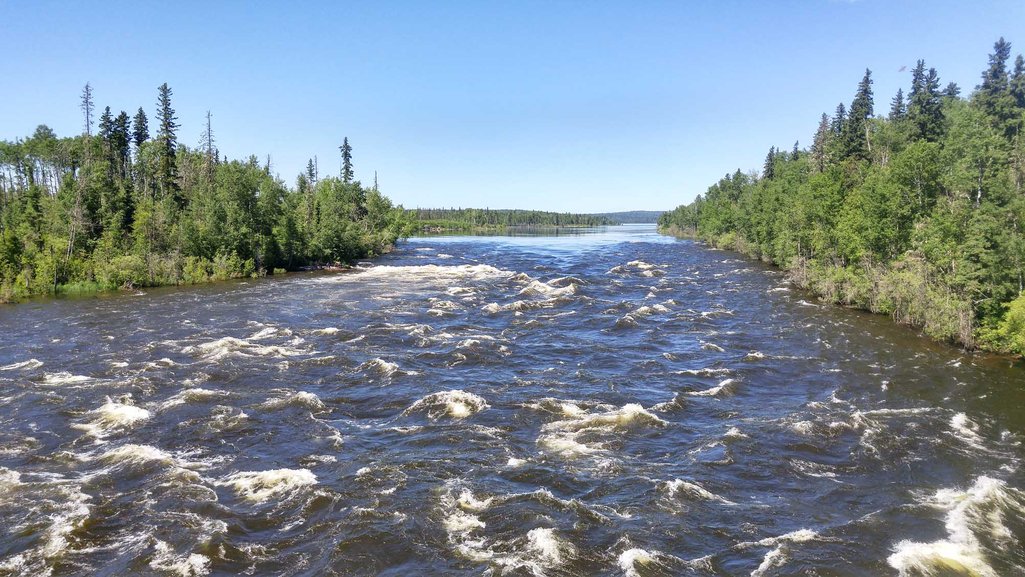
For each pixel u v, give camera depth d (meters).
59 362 36.50
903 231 54.38
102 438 25.42
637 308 55.00
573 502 20.05
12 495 20.55
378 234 123.12
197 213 85.31
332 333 44.34
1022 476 22.39
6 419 27.34
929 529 18.75
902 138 86.56
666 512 19.59
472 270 87.50
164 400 30.02
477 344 40.94
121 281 69.94
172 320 49.53
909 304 47.53
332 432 26.25
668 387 32.88
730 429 26.67
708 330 46.88
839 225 63.41
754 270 86.94
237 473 22.36
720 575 16.33
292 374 34.59
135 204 82.12
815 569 16.56
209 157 113.69
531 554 17.19
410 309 54.94
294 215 94.38
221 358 37.53
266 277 81.19
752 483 21.86
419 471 22.41
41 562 16.83
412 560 16.97
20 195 88.75
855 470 23.02
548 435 26.00
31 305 57.75
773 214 96.12
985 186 43.44
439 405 29.41
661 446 25.11
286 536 18.25
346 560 16.92
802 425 27.08
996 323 39.09
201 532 18.33
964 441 25.67
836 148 103.69
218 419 27.59
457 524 18.80
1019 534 18.50
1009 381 33.72
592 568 16.62
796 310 55.12
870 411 29.12
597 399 30.59
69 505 19.89
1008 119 71.81
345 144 139.62
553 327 47.84
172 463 23.09
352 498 20.38
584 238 191.25
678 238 187.88
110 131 101.62
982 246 39.75
